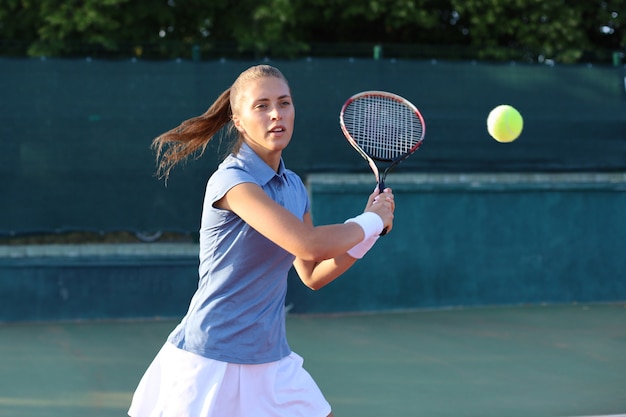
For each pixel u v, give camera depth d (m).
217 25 21.77
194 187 17.03
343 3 21.45
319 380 11.55
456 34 23.36
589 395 10.59
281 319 5.51
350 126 7.05
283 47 20.38
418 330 15.46
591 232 18.58
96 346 14.21
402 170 17.80
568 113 18.31
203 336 5.26
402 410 9.95
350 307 17.69
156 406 5.38
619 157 18.55
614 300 18.69
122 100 16.91
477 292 18.17
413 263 17.94
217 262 5.24
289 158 17.45
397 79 17.73
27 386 11.34
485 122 18.03
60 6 19.73
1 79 16.61
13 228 16.64
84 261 16.97
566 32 21.16
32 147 16.67
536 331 15.20
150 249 17.22
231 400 5.32
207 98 17.09
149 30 21.16
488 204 18.16
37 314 16.84
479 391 10.85
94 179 16.83
